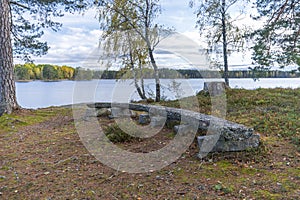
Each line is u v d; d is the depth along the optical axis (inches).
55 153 159.6
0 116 277.3
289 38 207.2
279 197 93.4
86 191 106.3
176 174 120.4
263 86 383.2
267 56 200.8
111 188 108.7
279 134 170.1
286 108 237.5
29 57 427.5
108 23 358.0
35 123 265.1
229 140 139.0
